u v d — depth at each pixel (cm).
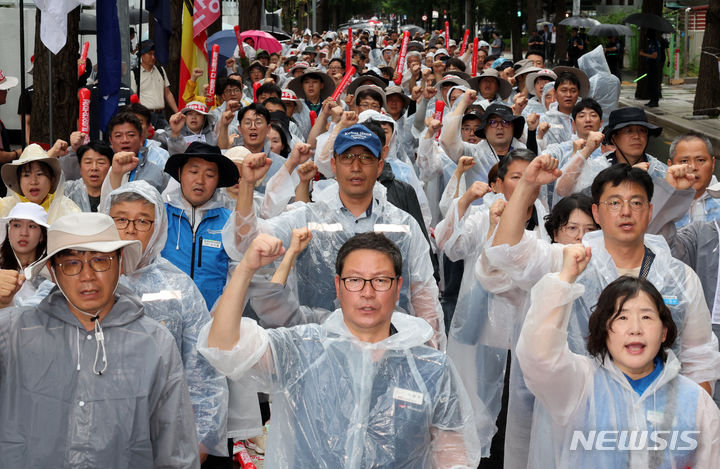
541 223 579
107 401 325
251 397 502
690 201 479
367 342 310
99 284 327
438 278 757
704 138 590
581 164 641
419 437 307
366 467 302
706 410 335
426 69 1045
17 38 1636
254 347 304
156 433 337
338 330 311
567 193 656
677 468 334
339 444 303
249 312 500
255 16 2158
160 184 701
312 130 795
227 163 507
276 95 1076
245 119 745
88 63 1400
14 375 325
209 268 508
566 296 319
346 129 466
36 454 320
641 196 393
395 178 628
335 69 1509
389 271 310
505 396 661
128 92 932
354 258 310
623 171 394
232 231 440
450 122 785
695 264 495
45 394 323
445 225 566
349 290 308
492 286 460
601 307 333
